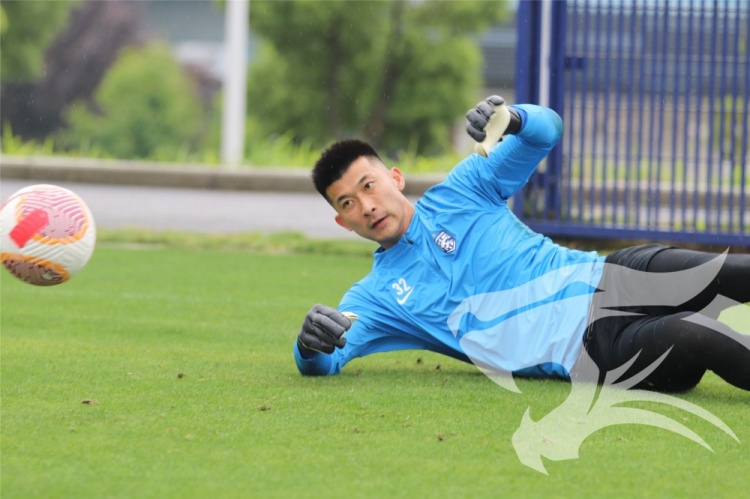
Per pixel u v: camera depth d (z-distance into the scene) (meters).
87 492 11.95
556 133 18.36
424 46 106.69
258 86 107.81
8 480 12.31
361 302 18.94
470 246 18.34
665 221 42.84
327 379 18.30
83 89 132.25
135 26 137.25
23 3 122.44
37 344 21.50
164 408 15.80
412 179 57.75
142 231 42.56
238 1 72.44
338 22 104.81
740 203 35.69
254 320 25.70
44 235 18.67
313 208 54.47
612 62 38.84
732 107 35.75
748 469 13.20
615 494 12.19
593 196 36.94
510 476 12.77
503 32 143.75
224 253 39.34
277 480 12.48
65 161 65.06
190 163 74.50
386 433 14.56
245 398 16.58
